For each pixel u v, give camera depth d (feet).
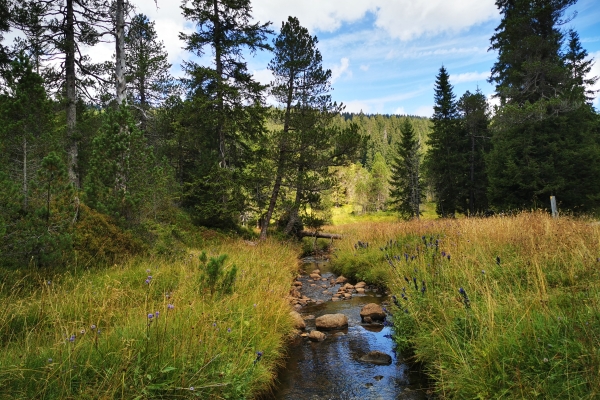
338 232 83.41
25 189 25.09
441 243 28.43
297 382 15.57
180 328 13.99
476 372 11.87
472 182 101.40
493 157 78.69
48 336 14.16
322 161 57.00
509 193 74.84
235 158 68.69
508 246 23.53
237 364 13.46
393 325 20.49
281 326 19.94
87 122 50.70
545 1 77.25
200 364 12.11
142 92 71.61
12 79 26.84
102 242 27.81
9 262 21.42
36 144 26.84
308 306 28.81
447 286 19.76
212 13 60.13
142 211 33.22
